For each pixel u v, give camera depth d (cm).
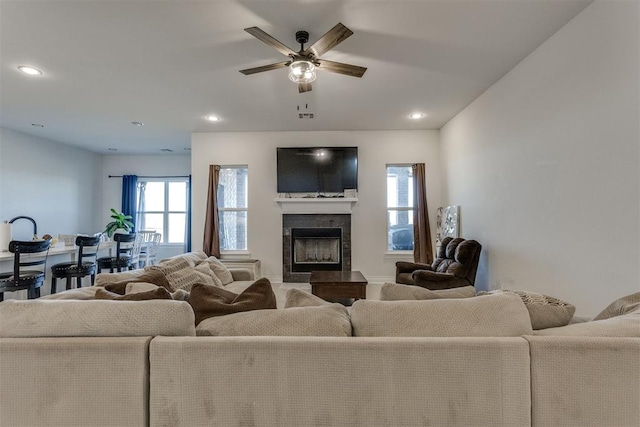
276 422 112
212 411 112
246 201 570
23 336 115
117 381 112
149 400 112
